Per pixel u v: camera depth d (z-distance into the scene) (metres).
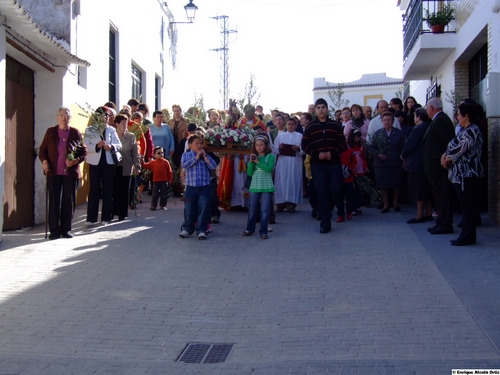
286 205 12.11
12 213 10.36
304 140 9.78
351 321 5.82
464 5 13.40
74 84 12.20
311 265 7.79
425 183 10.22
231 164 11.82
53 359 5.07
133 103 13.90
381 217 11.13
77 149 9.52
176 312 6.18
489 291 6.52
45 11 11.84
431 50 14.78
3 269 7.67
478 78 13.68
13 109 10.36
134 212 12.05
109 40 15.45
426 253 8.17
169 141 14.06
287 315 6.04
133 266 7.86
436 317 5.84
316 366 4.79
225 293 6.75
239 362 4.96
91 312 6.19
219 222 10.92
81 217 11.55
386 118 11.45
